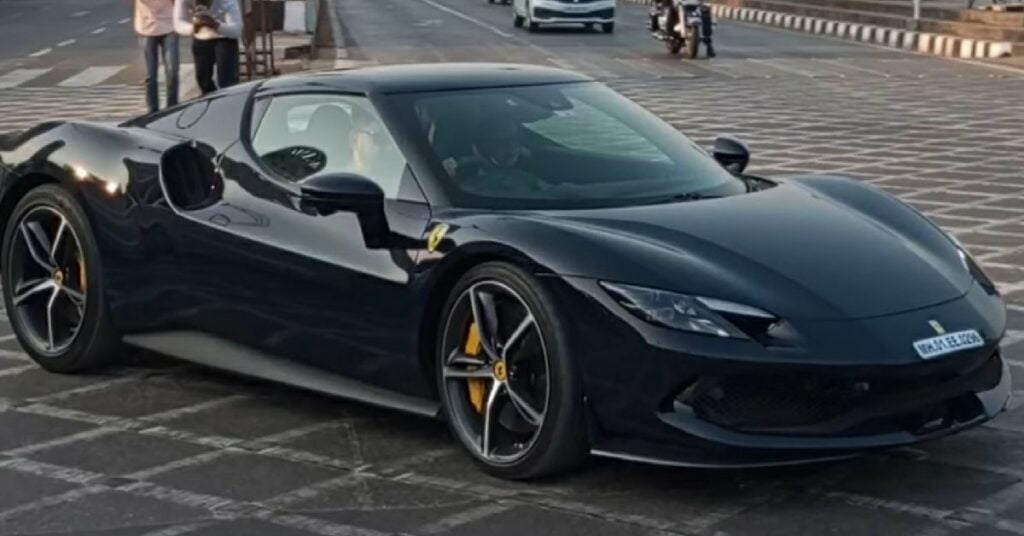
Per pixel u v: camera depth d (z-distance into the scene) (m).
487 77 6.52
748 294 5.11
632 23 40.75
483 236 5.47
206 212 6.46
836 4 38.81
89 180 6.88
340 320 5.95
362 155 6.11
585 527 5.07
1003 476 5.55
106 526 5.17
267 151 6.45
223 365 6.50
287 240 6.12
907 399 5.13
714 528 5.04
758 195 6.05
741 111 18.94
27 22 40.78
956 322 5.27
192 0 14.05
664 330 5.03
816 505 5.25
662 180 6.10
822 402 5.06
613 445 5.25
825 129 16.98
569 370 5.23
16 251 7.20
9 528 5.16
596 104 6.59
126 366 7.26
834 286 5.23
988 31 29.50
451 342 5.64
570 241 5.33
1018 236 10.51
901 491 5.39
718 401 5.06
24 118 18.31
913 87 22.22
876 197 6.19
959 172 13.62
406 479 5.61
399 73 6.50
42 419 6.44
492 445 5.57
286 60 26.06
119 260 6.79
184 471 5.74
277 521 5.20
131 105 19.47
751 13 42.16
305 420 6.38
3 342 7.79
